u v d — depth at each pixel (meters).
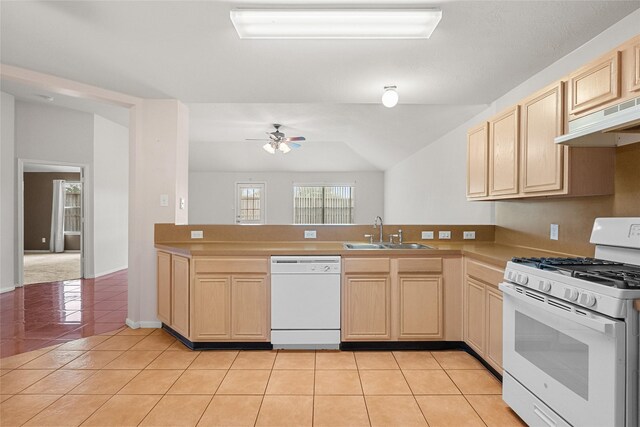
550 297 1.66
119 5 1.93
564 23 2.08
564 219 2.49
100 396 2.21
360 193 9.64
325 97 3.43
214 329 2.89
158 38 2.29
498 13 1.98
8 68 2.72
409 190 6.77
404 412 2.04
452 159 4.57
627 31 2.01
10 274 4.92
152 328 3.46
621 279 1.45
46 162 5.36
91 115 5.71
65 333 3.32
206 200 9.60
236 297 2.89
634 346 1.33
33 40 2.34
